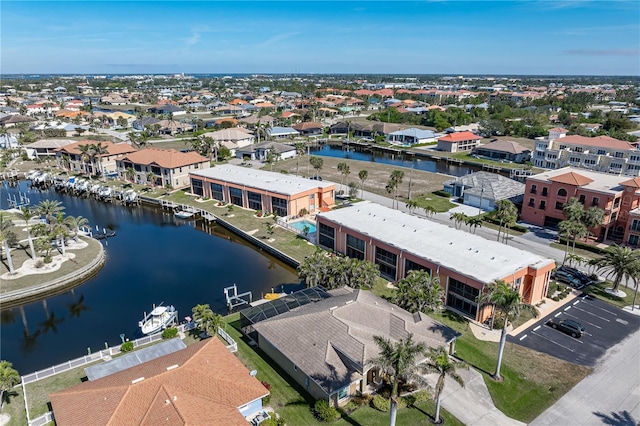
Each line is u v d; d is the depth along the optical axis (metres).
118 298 64.62
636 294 58.03
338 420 38.47
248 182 104.44
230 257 79.00
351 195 108.00
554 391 42.38
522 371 45.25
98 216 103.31
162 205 108.50
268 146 158.88
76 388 38.09
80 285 68.75
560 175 88.31
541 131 194.50
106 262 77.19
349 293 53.00
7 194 121.12
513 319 43.09
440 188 119.56
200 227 95.62
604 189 82.00
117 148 138.88
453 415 39.12
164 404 34.00
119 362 43.53
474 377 44.12
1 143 169.38
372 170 142.00
